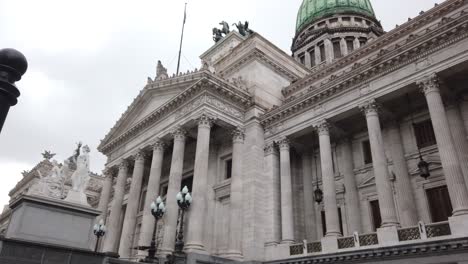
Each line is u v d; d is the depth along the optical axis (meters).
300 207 37.28
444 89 28.28
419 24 36.22
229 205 38.12
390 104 31.88
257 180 36.12
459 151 27.52
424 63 27.64
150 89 45.38
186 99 39.19
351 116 33.56
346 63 40.66
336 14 78.62
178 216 33.88
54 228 22.06
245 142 38.53
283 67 46.28
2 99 3.44
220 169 41.28
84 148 26.59
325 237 29.72
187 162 44.94
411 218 28.78
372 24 77.88
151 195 38.38
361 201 32.97
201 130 35.75
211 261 30.69
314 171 37.91
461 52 25.69
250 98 40.09
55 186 24.69
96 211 23.83
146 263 24.20
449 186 23.94
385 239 26.02
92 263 21.31
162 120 42.16
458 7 33.69
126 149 47.38
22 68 3.68
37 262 19.28
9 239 18.81
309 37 77.69
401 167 30.73
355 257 27.14
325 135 33.06
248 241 33.47
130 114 49.25
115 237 43.12
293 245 32.03
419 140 31.06
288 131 36.34
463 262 22.12
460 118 28.66
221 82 38.00
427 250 23.72
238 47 47.44
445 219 27.61
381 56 29.83
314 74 42.94
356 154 35.12
